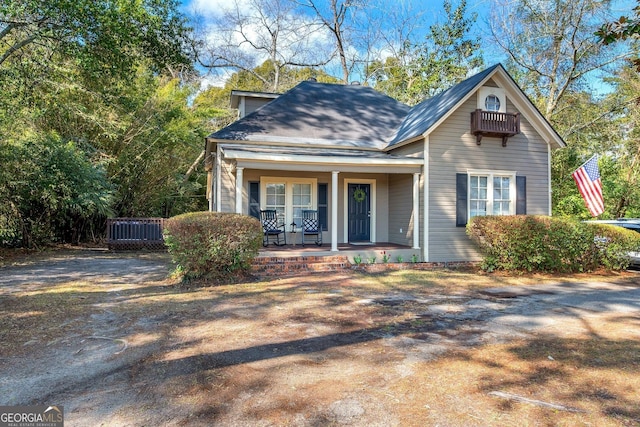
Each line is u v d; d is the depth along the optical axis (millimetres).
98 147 15977
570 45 18094
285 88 29109
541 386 3463
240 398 3209
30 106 11820
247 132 12055
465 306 6473
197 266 8273
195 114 20875
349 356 4176
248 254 8492
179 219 8305
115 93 14008
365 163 10484
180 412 2984
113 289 7668
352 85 16281
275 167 10086
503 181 11672
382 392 3328
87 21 10000
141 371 3770
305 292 7441
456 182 11125
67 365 3920
